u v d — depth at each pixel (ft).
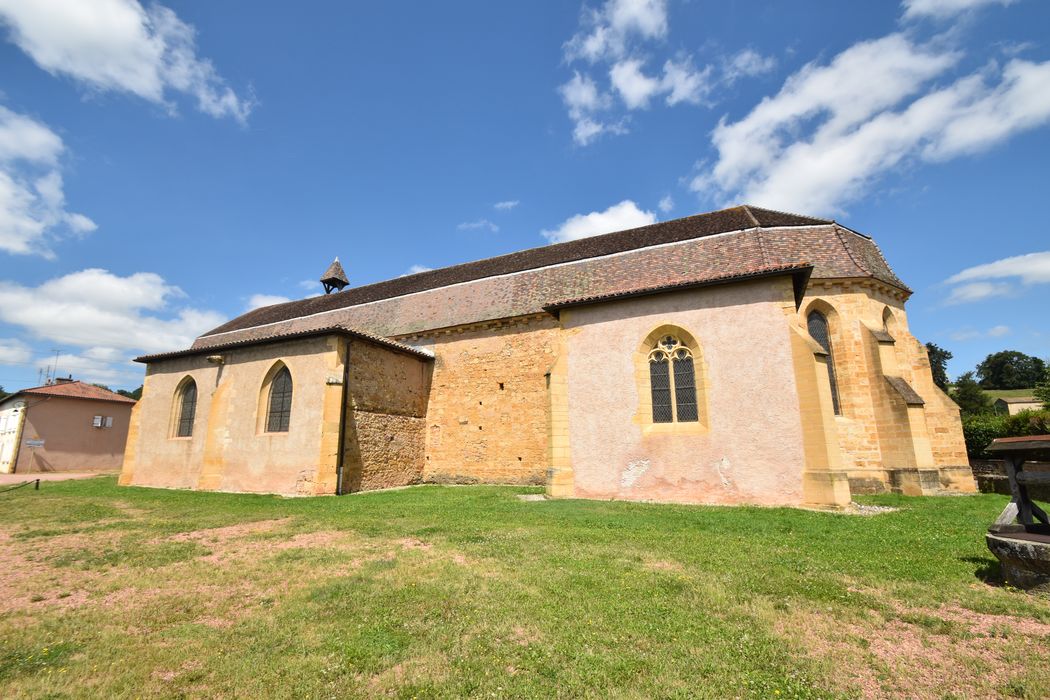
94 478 75.82
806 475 34.88
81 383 111.86
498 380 63.00
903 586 17.16
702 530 26.84
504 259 79.92
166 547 24.41
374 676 11.16
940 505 36.78
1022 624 13.93
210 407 57.82
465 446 63.41
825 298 51.70
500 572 18.92
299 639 13.08
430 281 79.66
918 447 46.06
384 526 29.25
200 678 11.18
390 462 58.44
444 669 11.32
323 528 29.04
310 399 51.34
